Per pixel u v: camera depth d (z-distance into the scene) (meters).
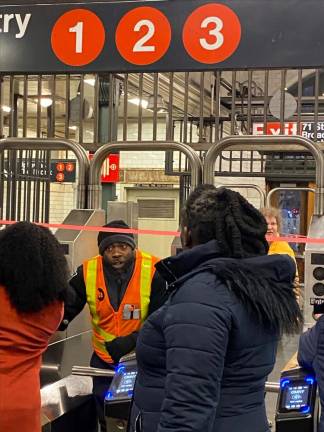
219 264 1.65
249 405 1.67
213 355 1.55
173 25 3.19
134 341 2.89
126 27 3.24
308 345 2.10
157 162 11.62
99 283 2.97
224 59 3.13
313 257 3.12
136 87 7.72
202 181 3.54
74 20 3.31
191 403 1.53
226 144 3.48
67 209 12.61
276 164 8.59
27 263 1.97
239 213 1.74
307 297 3.11
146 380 1.76
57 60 3.34
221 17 3.12
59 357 3.25
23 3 3.38
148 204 11.45
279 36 3.07
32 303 1.98
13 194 7.16
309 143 3.39
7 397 1.94
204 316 1.57
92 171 3.72
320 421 2.00
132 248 2.97
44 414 2.66
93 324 3.03
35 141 3.76
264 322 1.66
